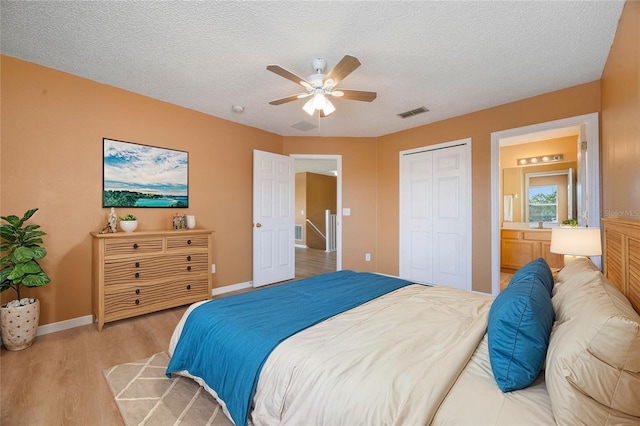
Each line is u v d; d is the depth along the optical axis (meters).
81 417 1.51
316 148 4.79
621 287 1.64
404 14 1.89
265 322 1.48
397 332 1.33
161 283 2.96
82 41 2.19
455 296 1.87
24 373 1.90
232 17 1.92
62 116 2.63
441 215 4.01
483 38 2.14
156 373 1.91
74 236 2.70
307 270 5.53
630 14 1.67
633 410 0.76
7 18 1.92
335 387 0.99
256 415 1.17
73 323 2.68
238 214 4.09
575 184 4.71
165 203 3.33
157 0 1.77
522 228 5.17
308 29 2.04
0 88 2.34
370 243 4.80
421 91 3.07
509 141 5.12
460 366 1.05
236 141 4.07
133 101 3.08
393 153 4.59
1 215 2.35
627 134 1.80
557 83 2.88
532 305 1.01
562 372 0.83
